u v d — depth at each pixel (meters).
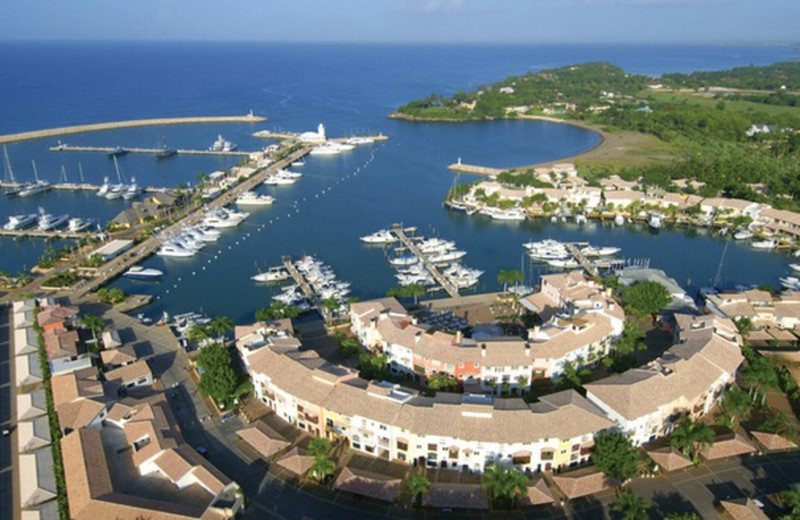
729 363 122.56
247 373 134.88
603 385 113.31
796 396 122.25
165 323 163.88
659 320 161.50
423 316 167.25
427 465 106.75
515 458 102.88
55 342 144.12
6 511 96.12
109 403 117.38
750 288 187.38
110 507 90.56
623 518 88.31
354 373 117.56
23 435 112.25
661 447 110.00
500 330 158.12
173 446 104.94
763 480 102.00
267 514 95.75
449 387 125.06
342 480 99.12
